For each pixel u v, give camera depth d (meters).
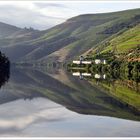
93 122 67.06
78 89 141.62
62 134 56.19
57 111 81.44
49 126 62.62
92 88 144.38
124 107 88.56
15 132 57.28
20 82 173.62
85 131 58.53
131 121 68.38
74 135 55.47
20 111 79.81
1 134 55.69
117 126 63.00
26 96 113.19
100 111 82.00
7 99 103.19
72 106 90.62
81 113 78.44
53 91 133.25
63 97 113.12
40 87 149.75
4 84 157.88
